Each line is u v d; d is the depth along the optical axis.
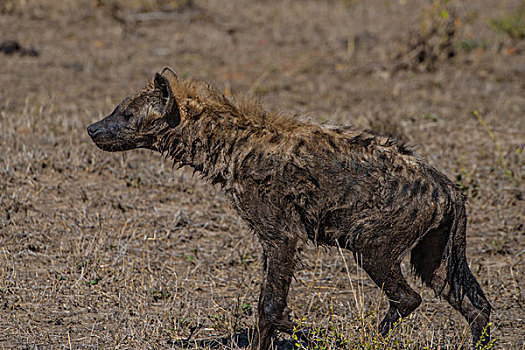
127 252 17.88
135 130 13.70
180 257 17.98
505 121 28.25
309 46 39.16
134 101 13.70
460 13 41.84
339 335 13.95
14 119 25.53
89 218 19.27
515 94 32.41
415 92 32.38
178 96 13.45
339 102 30.22
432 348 13.99
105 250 17.86
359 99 31.00
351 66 35.91
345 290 16.78
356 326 14.71
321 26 43.06
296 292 16.67
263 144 13.00
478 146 25.31
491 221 20.48
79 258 17.38
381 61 36.69
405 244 12.84
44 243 18.03
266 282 13.19
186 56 36.78
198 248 18.42
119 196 20.58
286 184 12.81
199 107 13.39
